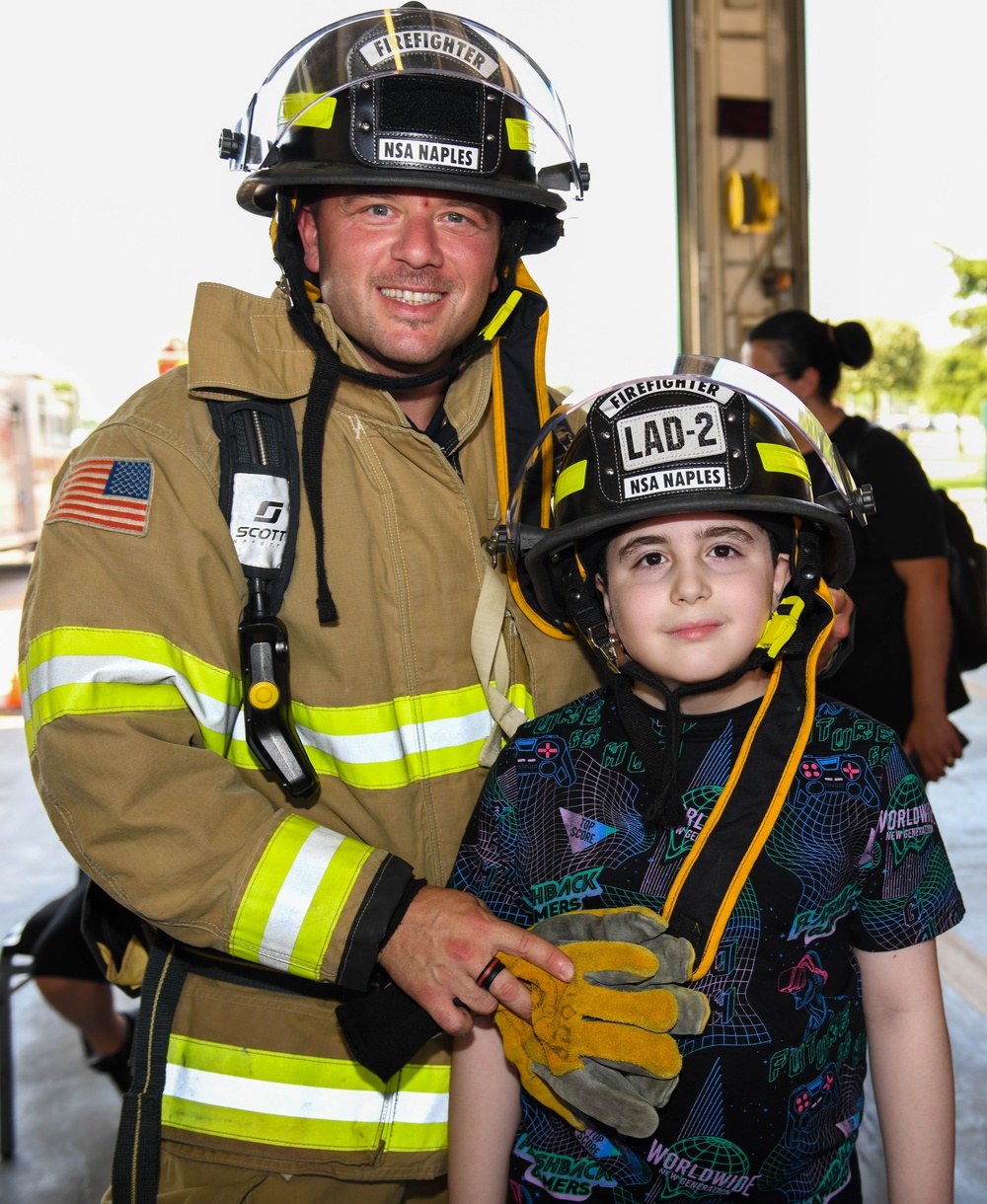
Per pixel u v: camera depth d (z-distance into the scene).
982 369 6.31
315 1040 1.16
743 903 0.98
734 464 1.01
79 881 2.21
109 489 1.06
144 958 1.26
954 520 2.73
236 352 1.11
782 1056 0.96
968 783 4.39
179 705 1.08
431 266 1.11
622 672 1.04
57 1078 2.65
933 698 2.54
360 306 1.13
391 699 1.16
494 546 1.16
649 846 1.02
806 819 0.99
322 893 0.99
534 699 1.24
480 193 1.12
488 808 1.10
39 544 1.08
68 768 1.01
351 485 1.14
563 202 1.22
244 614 1.10
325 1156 1.15
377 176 1.07
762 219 5.76
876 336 6.20
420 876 1.19
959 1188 2.13
